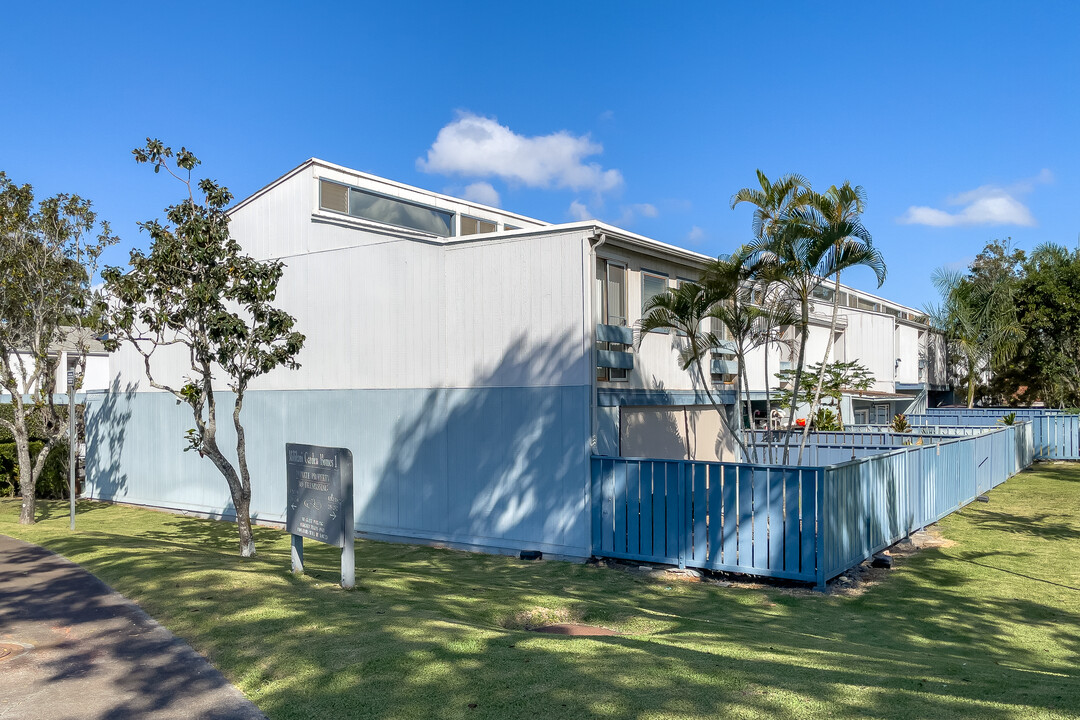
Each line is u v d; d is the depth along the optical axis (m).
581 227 13.11
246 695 5.85
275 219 17.39
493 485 14.02
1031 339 36.91
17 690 6.03
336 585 9.45
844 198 13.40
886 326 32.16
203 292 11.88
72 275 17.83
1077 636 8.43
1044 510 16.73
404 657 6.27
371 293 15.76
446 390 14.66
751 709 5.14
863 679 5.88
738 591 10.70
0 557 11.48
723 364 18.02
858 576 11.29
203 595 8.48
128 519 18.80
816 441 19.56
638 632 8.34
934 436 17.92
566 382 13.22
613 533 12.59
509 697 5.46
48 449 17.58
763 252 13.47
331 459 9.48
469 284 14.41
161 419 20.44
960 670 6.51
